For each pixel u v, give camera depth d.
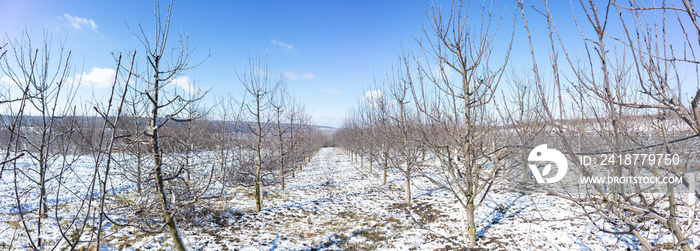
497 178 4.92
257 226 8.19
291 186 14.38
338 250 6.55
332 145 63.94
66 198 8.59
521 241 6.11
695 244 4.69
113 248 6.07
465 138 5.02
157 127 4.43
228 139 9.66
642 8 1.55
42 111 5.31
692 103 1.44
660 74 1.56
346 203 10.82
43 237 6.08
